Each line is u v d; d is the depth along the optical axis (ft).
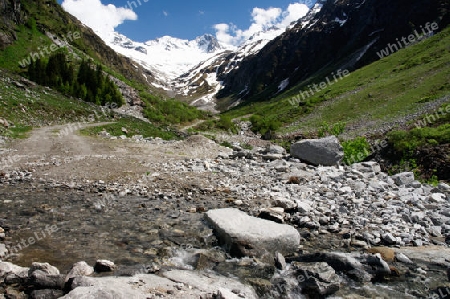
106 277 23.88
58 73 250.16
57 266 26.48
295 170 65.72
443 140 75.31
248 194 50.80
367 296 24.70
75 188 51.01
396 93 260.62
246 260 29.50
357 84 371.97
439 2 513.45
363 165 71.31
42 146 89.45
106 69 370.32
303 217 39.99
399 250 32.81
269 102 647.15
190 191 52.29
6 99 137.59
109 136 126.62
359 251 32.53
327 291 24.86
